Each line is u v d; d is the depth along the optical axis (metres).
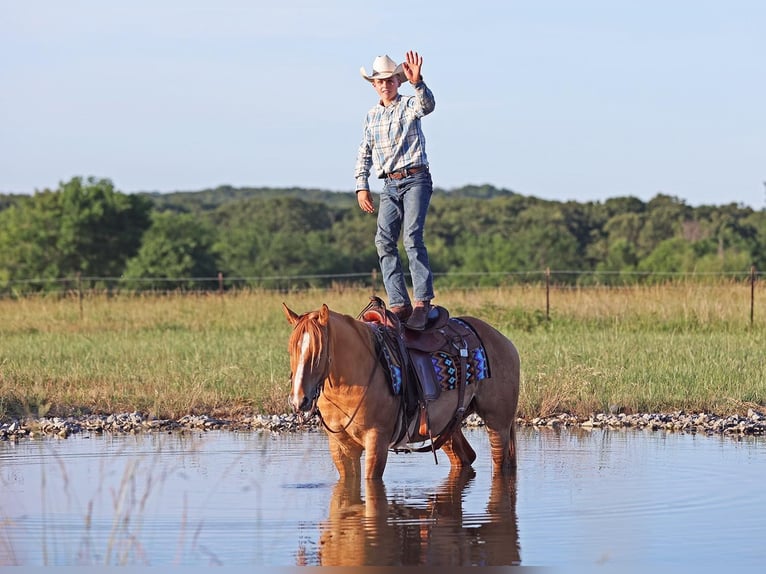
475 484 11.87
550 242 85.12
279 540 9.56
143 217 76.06
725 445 14.23
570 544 9.40
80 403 17.38
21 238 73.12
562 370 18.72
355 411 10.78
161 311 31.25
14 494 11.35
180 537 9.67
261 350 22.44
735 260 66.50
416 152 11.66
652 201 111.69
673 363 20.42
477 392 12.19
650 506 10.73
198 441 14.67
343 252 92.62
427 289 11.66
